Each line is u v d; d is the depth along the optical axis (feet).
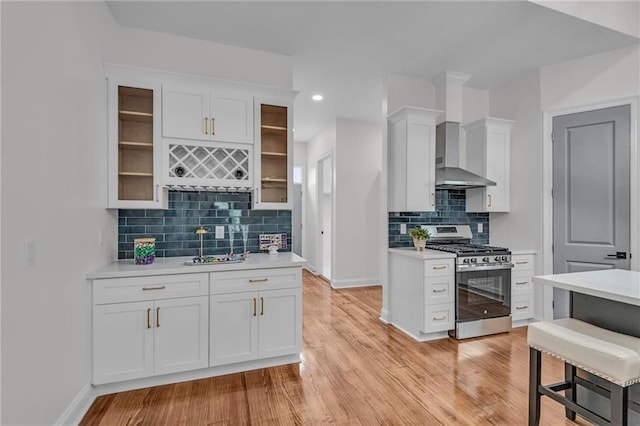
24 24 4.64
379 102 14.67
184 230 9.35
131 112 8.12
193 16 8.17
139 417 6.28
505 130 12.41
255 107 9.02
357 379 7.77
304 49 9.90
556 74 11.11
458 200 13.08
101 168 7.57
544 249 11.34
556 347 5.49
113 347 6.98
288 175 9.51
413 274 10.49
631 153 9.68
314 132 20.17
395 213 12.13
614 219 9.97
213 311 7.72
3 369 4.19
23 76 4.63
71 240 6.07
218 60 9.52
